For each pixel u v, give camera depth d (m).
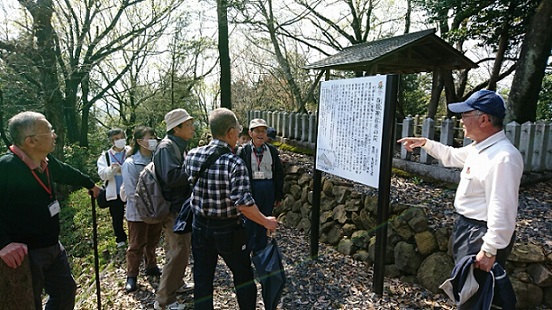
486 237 1.69
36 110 10.80
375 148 2.78
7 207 1.94
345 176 3.15
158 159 2.67
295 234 4.71
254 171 3.77
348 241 3.93
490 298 1.73
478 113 1.79
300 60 17.05
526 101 6.25
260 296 3.09
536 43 6.07
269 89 19.27
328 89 3.37
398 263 3.32
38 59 10.30
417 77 14.33
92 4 11.52
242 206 2.04
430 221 3.26
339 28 13.98
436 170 4.50
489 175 1.73
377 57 5.68
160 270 3.66
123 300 3.17
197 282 2.36
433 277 3.01
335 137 3.27
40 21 10.17
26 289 1.86
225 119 2.24
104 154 4.59
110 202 4.70
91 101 15.46
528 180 4.40
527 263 2.68
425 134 4.78
